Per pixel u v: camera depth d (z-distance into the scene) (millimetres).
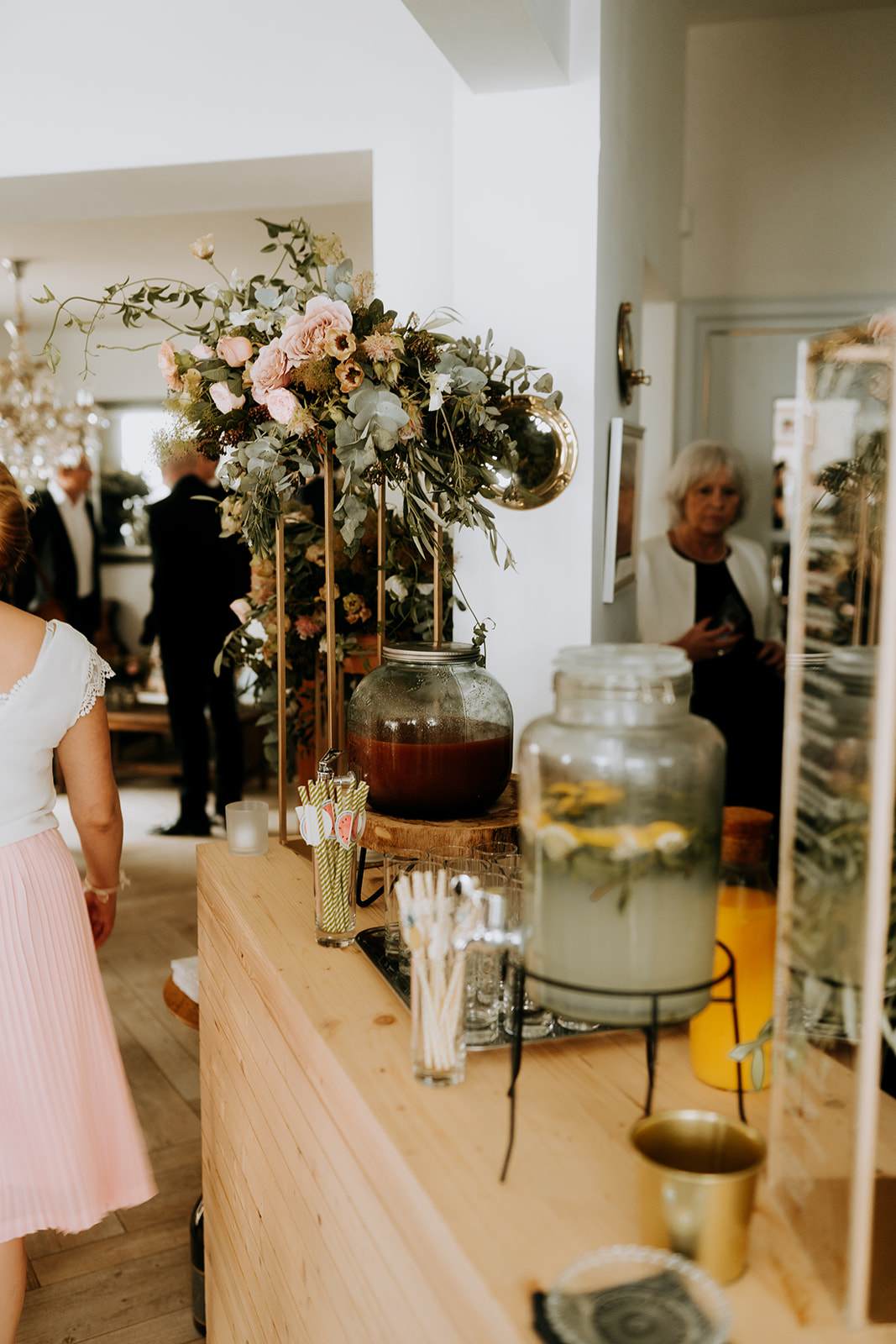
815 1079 813
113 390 7699
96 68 3035
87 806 1829
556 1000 931
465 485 1647
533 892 939
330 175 3117
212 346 1647
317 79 2900
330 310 1486
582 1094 1048
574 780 894
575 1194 875
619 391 2455
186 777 5367
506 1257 792
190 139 2994
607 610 2371
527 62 1967
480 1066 1102
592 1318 697
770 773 3129
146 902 4348
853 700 746
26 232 5441
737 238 4109
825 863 791
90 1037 1737
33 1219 1642
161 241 5629
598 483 2221
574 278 2131
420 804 1452
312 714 2646
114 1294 2090
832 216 4039
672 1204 776
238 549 5062
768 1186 904
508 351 2109
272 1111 1348
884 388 743
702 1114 851
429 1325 865
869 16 3898
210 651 5203
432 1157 920
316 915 1382
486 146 2152
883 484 748
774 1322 751
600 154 2109
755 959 1035
